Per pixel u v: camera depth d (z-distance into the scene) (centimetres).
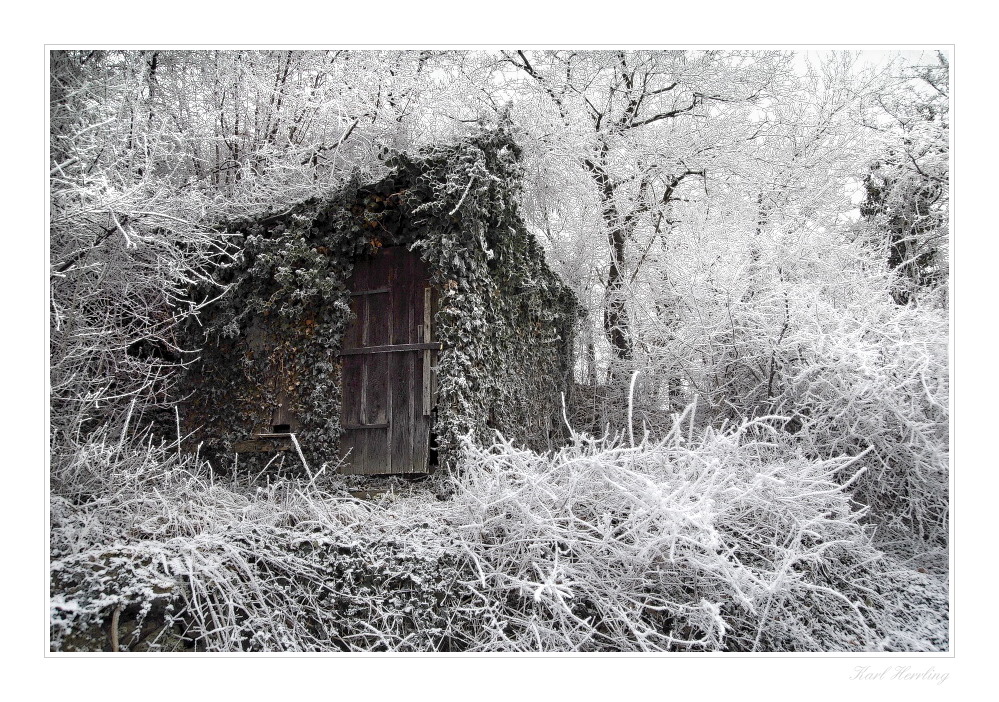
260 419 711
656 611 498
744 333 840
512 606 496
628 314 1112
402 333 675
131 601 419
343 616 475
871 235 1054
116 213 545
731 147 1204
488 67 1181
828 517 585
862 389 670
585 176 1144
